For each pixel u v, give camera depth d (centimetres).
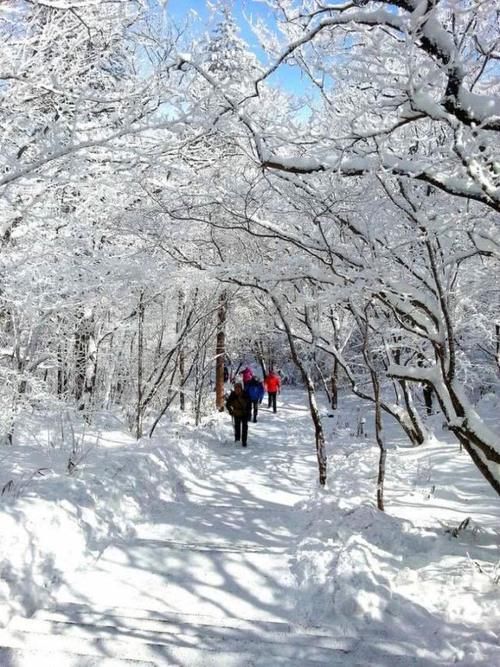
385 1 418
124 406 1427
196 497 850
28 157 646
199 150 688
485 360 1309
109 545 571
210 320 1426
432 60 426
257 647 373
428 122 646
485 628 405
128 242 958
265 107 680
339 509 683
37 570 473
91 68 737
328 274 693
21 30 653
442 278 581
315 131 585
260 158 551
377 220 604
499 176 495
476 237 580
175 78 631
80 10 612
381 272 587
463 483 909
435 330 595
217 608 451
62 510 580
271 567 525
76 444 845
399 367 628
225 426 1594
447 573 512
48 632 386
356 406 2188
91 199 787
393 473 1001
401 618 427
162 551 557
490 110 410
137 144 643
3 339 945
